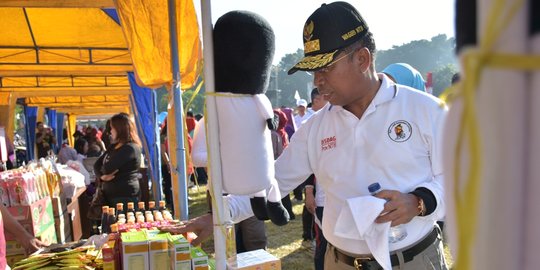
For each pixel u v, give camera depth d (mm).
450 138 409
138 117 7094
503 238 352
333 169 1534
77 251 1968
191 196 8570
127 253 1579
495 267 353
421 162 1424
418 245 1451
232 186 1268
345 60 1377
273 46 1305
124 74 8055
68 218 4066
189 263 1542
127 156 4496
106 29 6617
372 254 1377
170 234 1700
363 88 1427
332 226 1556
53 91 10617
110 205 4508
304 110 8172
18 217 2799
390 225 1302
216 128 1260
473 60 343
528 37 337
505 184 347
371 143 1445
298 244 5062
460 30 443
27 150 13062
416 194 1324
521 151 346
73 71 7344
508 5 336
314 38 1389
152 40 4176
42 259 1878
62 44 6852
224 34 1241
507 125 344
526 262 352
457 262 351
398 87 1475
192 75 4223
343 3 1400
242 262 2043
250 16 1262
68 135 19812
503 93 341
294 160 1709
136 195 4594
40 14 5996
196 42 3729
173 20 3576
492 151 343
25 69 7277
